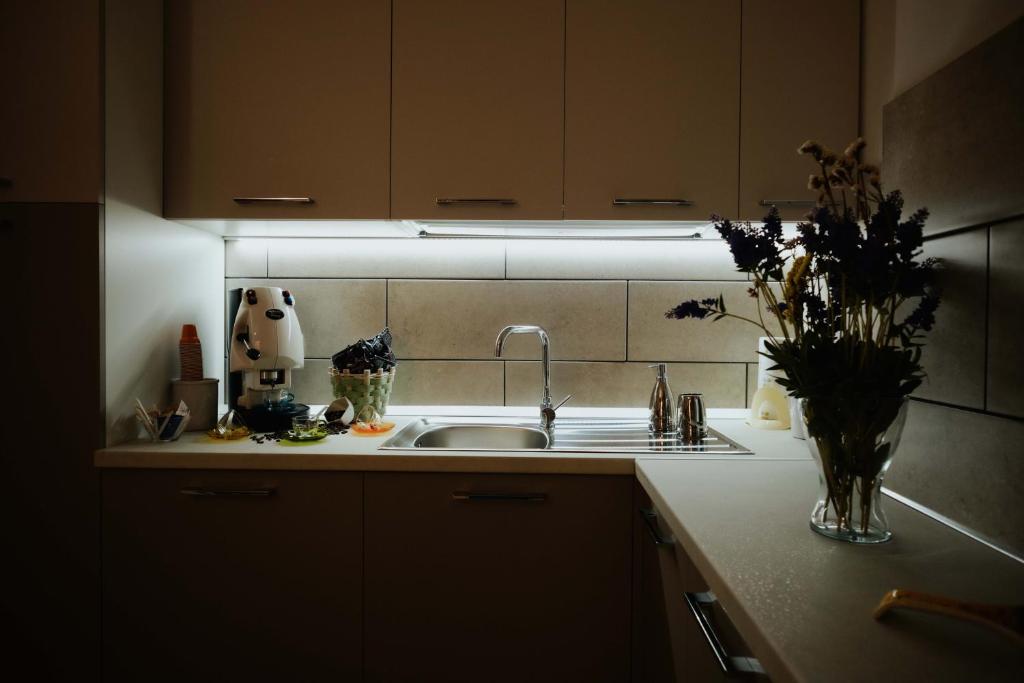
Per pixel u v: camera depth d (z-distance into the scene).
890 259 0.74
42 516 1.40
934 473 0.91
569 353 1.90
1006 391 0.76
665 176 1.52
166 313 1.63
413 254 1.91
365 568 1.36
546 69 1.53
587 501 1.34
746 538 0.81
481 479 1.36
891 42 1.39
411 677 1.36
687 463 1.24
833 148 1.51
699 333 1.88
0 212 1.39
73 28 1.38
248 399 1.67
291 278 1.93
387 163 1.54
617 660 1.34
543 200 1.53
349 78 1.54
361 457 1.35
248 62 1.55
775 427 1.67
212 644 1.38
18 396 1.40
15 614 1.39
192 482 1.38
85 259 1.38
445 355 1.92
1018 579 0.68
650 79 1.53
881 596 0.64
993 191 0.78
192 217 1.56
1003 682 0.48
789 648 0.53
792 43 1.52
